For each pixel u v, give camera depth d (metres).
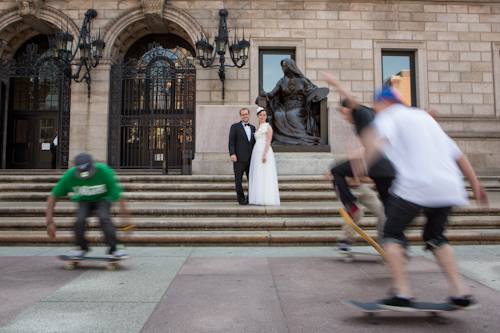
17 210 4.87
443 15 12.89
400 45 12.79
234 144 5.39
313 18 12.77
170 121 12.93
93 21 12.52
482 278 2.80
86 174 3.04
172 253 3.75
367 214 4.82
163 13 12.59
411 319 2.02
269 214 4.84
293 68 7.82
